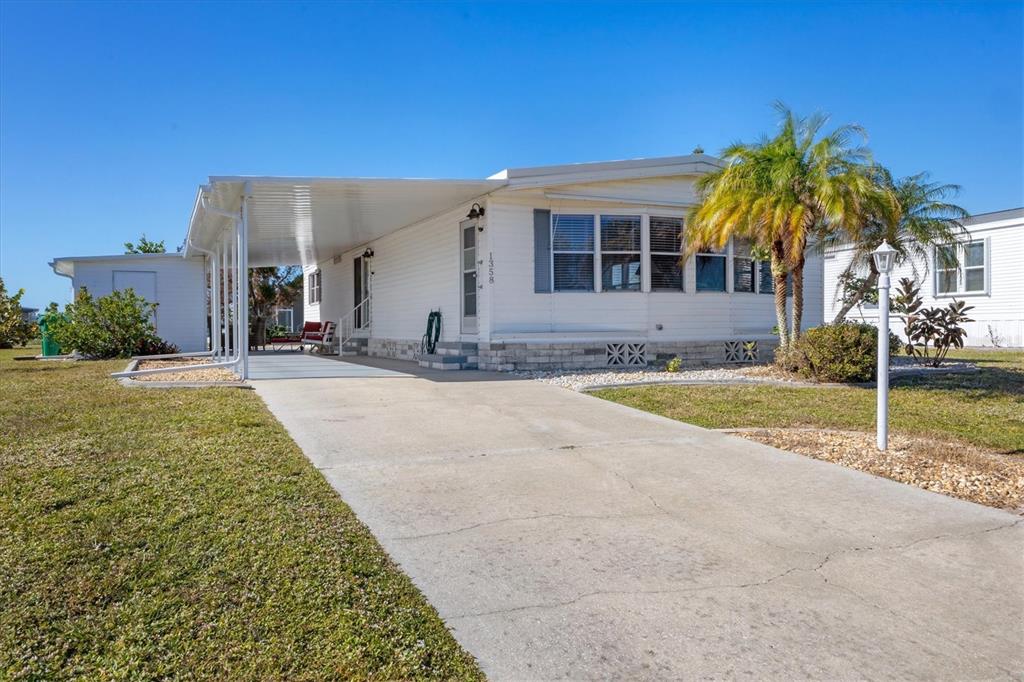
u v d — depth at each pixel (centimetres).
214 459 474
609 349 1209
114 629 246
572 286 1184
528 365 1152
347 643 242
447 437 595
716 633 260
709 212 1010
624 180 1184
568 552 340
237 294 1285
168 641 239
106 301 1548
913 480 476
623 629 262
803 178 962
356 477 464
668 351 1257
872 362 959
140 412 652
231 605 267
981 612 278
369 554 325
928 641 254
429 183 1011
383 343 1612
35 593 269
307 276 2439
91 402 712
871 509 411
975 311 1955
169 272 1783
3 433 547
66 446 500
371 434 602
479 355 1157
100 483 410
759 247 1089
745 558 334
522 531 368
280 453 504
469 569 317
